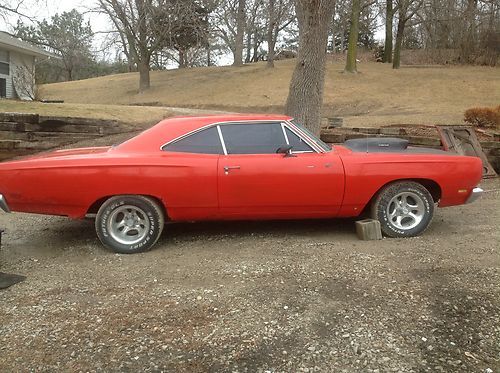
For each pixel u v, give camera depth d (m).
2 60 25.72
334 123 14.91
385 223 5.43
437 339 3.18
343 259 4.64
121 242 5.15
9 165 5.15
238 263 4.61
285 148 5.27
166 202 5.16
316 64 9.95
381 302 3.70
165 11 28.84
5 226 6.50
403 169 5.39
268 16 19.80
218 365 2.95
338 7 18.38
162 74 43.94
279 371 2.88
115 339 3.25
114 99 35.78
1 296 3.98
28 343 3.22
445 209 7.01
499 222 6.13
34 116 11.40
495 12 40.25
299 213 5.42
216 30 33.16
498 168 10.69
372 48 60.53
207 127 5.37
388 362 2.94
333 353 3.05
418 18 43.88
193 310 3.64
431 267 4.39
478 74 35.28
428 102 26.80
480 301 3.69
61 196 5.09
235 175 5.18
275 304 3.70
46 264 4.82
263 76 37.44
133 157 5.15
